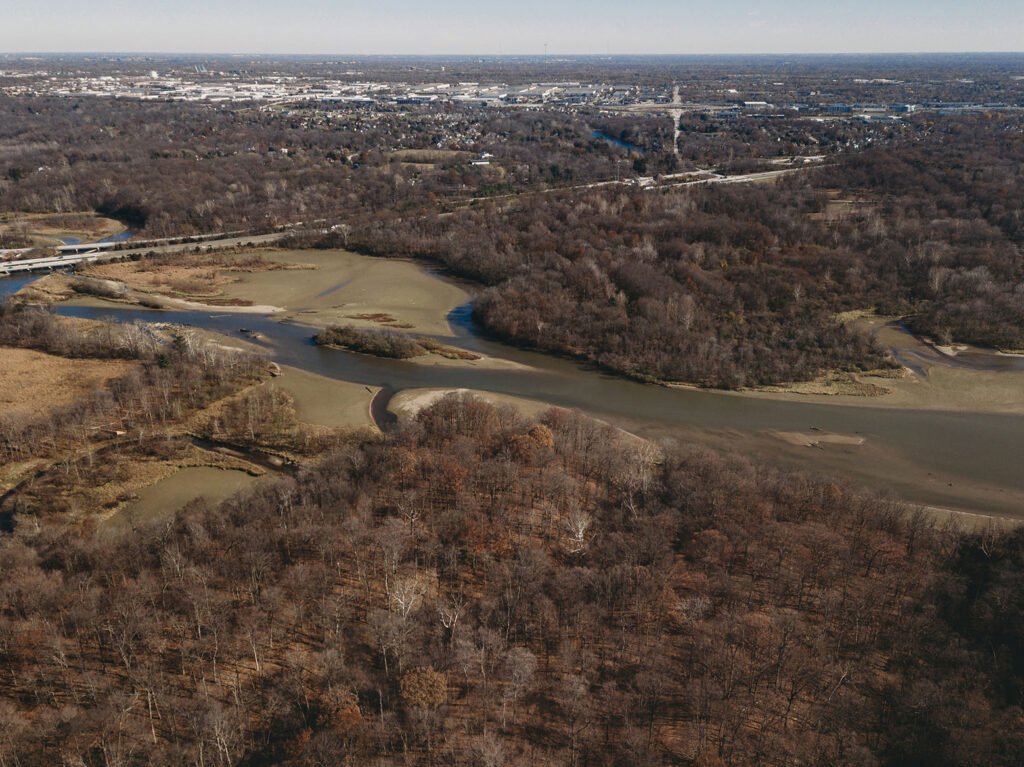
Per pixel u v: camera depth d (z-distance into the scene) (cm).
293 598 7850
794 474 11169
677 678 7000
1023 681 6812
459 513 9194
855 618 7794
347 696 6519
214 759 6044
